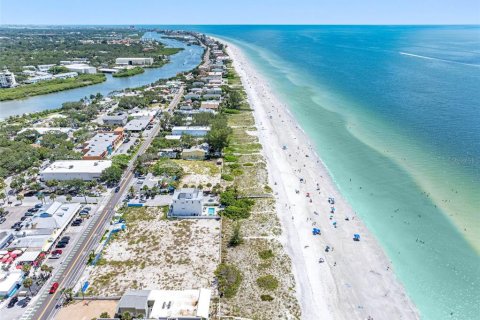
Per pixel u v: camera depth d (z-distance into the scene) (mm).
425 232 98500
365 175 130000
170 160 142625
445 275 83625
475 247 92375
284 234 97875
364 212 108250
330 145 157625
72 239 96812
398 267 86000
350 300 76500
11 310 74062
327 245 93562
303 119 194250
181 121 188000
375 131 171250
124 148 160750
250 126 184875
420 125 175500
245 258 88812
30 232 97062
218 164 142125
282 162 142500
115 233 99125
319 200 114875
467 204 110125
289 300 76188
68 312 73438
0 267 85312
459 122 177000
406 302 75938
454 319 72125
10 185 122250
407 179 125562
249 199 115250
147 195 118688
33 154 148125
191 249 92188
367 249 92000
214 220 104812
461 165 133625
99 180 129375
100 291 78875
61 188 122062
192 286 80000
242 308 74000
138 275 83375
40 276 83375
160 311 70625
